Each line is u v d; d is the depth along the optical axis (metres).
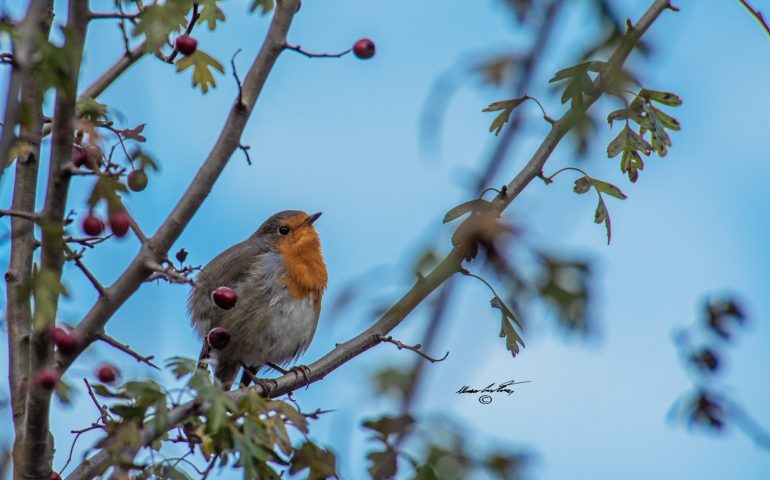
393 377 3.98
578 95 5.48
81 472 8.01
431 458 4.13
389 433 4.35
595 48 4.28
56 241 6.96
